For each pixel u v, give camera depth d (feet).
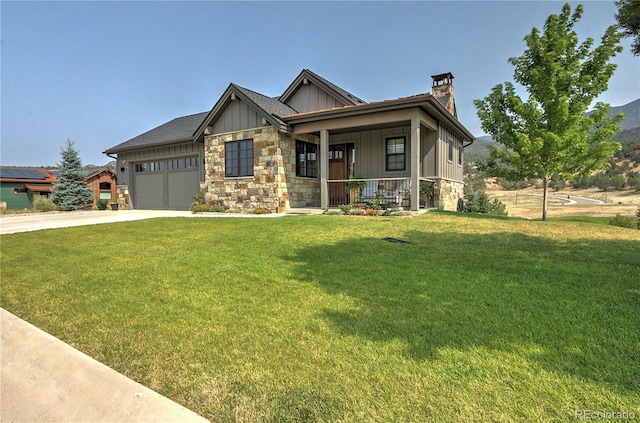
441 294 11.33
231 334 9.18
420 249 17.78
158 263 16.85
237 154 41.93
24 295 13.39
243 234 23.48
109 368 8.00
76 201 67.41
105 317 10.88
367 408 6.02
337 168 43.62
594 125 30.58
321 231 23.61
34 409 7.18
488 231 22.94
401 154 38.93
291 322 9.70
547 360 7.27
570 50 30.96
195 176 50.88
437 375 6.87
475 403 6.00
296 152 41.24
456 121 39.55
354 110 33.27
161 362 8.04
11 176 79.20
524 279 12.60
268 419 5.96
